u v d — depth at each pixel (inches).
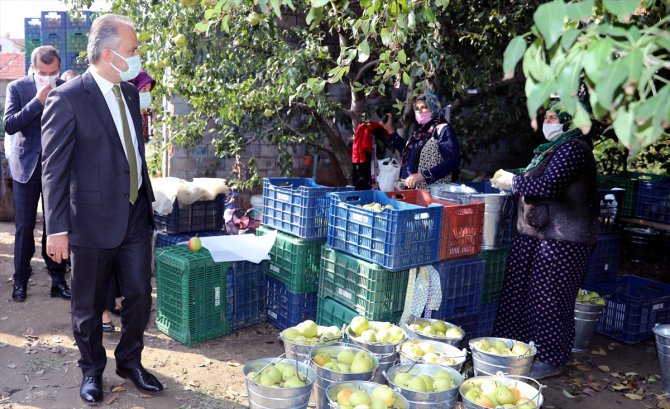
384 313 164.4
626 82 51.6
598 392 169.3
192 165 303.1
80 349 143.2
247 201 316.5
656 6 114.8
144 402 147.7
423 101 217.5
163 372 165.2
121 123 136.0
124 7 261.9
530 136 366.6
